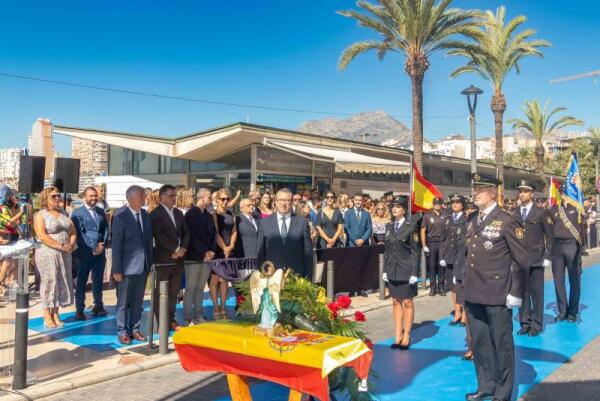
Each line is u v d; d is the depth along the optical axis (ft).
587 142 199.82
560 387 19.90
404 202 25.12
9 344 20.47
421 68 68.90
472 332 19.13
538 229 27.84
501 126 94.99
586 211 80.43
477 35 68.95
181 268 27.22
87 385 19.75
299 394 14.06
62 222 27.48
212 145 58.95
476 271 18.69
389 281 25.12
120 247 24.52
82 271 29.86
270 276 15.06
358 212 39.52
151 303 23.84
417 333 28.22
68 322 29.17
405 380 20.75
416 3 65.82
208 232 28.35
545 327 29.96
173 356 23.02
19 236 38.32
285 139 59.82
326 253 35.37
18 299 18.70
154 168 73.61
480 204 18.99
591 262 62.03
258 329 14.88
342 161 53.06
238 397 15.52
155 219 26.45
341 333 15.94
